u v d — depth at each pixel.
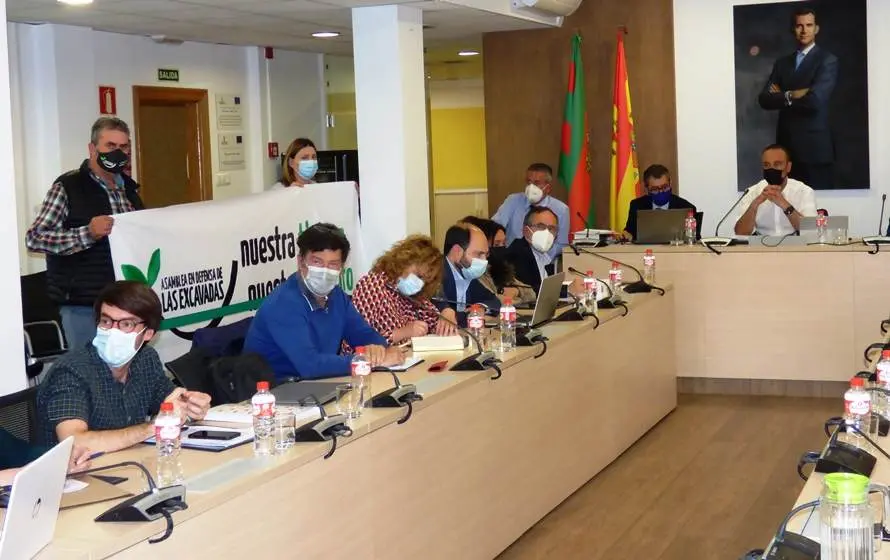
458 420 3.83
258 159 8.88
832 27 8.03
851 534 1.97
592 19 8.58
